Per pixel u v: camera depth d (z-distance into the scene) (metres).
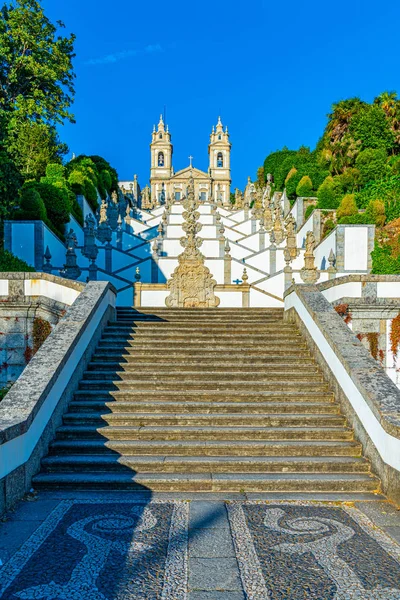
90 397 9.21
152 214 52.47
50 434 7.88
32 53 36.12
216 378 10.06
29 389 7.57
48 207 29.91
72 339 9.30
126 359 10.77
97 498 6.62
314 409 8.93
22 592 4.27
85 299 11.40
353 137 40.25
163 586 4.39
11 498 6.25
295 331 12.27
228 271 28.30
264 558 4.94
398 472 6.44
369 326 12.73
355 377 8.12
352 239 26.58
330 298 13.56
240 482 6.96
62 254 29.20
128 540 5.31
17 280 12.48
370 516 6.05
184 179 100.31
